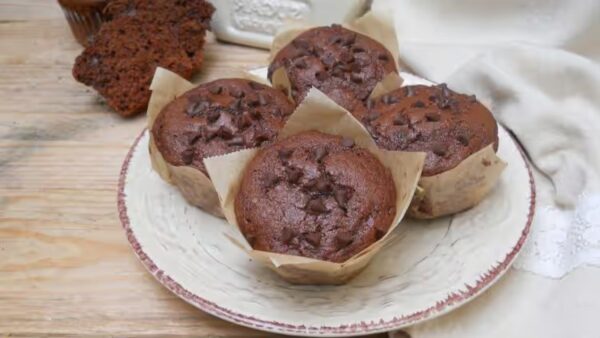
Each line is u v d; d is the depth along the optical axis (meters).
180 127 0.39
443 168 0.37
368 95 0.43
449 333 0.35
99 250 0.40
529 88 0.46
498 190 0.40
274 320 0.34
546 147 0.44
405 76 0.49
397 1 0.54
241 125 0.39
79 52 0.55
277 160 0.36
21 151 0.46
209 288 0.36
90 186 0.44
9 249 0.40
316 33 0.46
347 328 0.33
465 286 0.35
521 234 0.38
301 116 0.38
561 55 0.46
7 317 0.37
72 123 0.48
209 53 0.54
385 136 0.39
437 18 0.54
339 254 0.34
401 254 0.38
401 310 0.34
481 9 0.53
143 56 0.49
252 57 0.54
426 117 0.39
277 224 0.34
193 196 0.39
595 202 0.40
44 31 0.57
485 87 0.47
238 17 0.54
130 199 0.40
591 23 0.50
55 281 0.38
